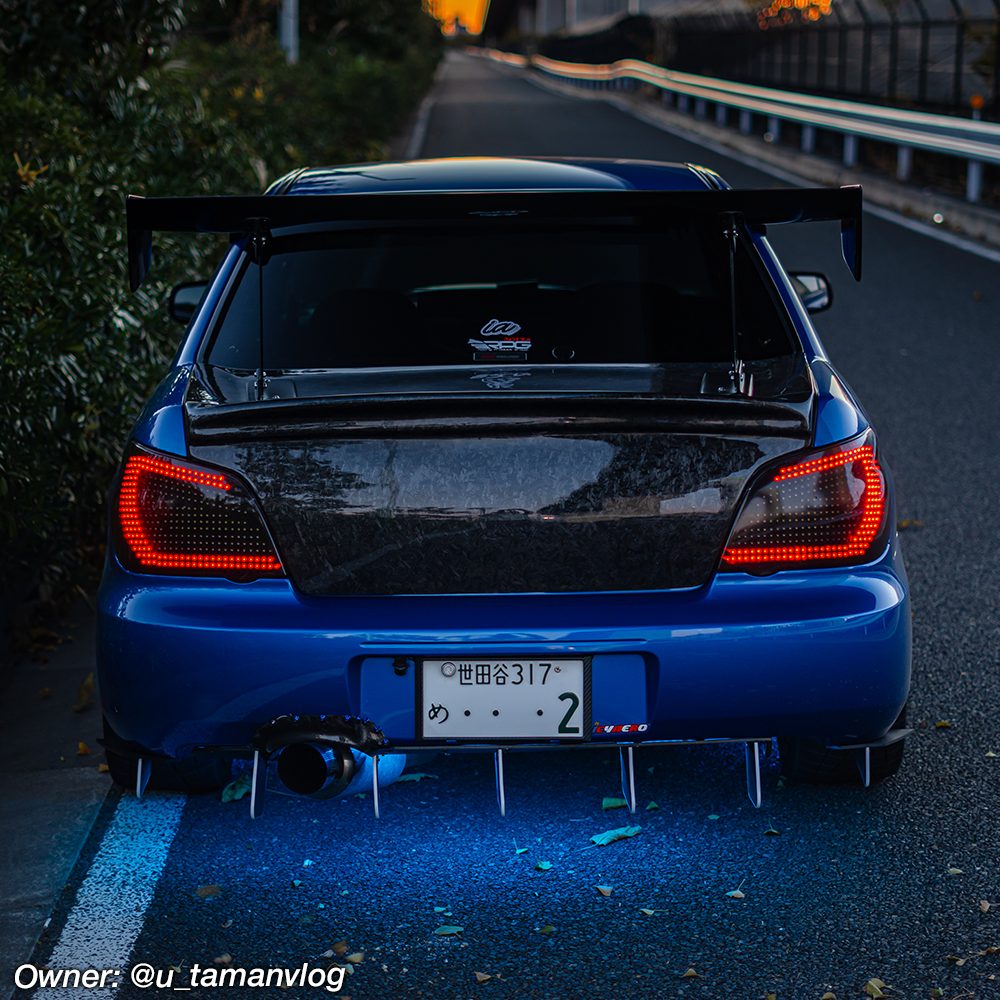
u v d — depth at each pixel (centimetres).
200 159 698
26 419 395
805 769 297
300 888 268
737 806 300
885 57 2069
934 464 599
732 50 2959
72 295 439
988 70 1558
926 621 418
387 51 3372
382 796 309
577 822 294
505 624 236
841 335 884
